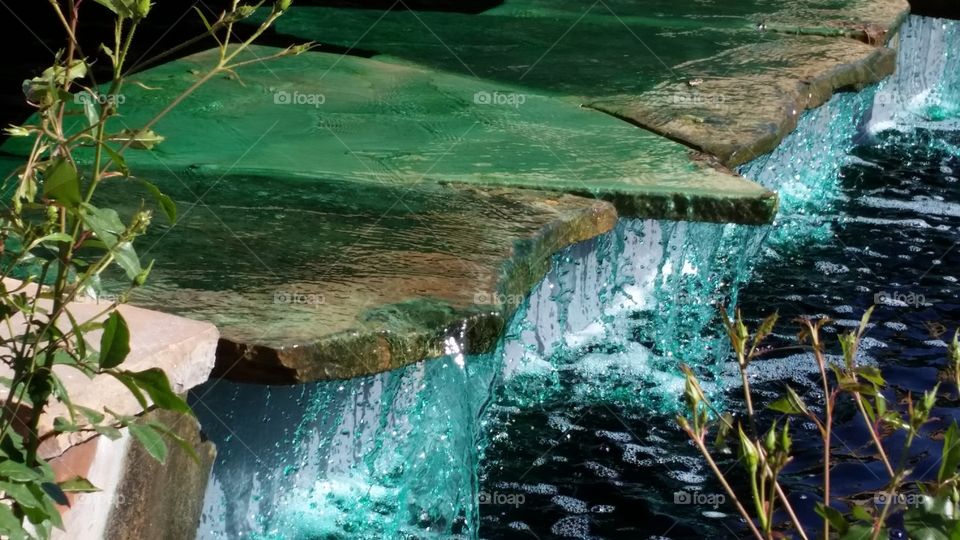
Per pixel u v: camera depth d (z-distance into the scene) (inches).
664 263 196.4
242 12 80.1
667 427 164.2
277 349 113.8
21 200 79.8
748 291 208.1
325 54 253.8
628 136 206.2
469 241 150.3
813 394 173.2
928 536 74.9
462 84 237.5
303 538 136.7
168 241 141.7
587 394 172.1
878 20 309.6
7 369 92.0
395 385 141.8
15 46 322.3
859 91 269.0
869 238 235.8
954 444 77.6
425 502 143.7
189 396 127.2
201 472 111.8
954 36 360.8
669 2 331.9
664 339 189.2
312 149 187.3
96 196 155.8
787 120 224.8
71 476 94.3
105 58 312.8
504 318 131.5
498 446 157.9
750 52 274.1
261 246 142.8
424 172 179.0
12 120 263.1
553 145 198.2
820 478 149.9
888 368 180.9
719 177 185.5
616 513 144.1
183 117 199.5
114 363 79.0
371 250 144.7
